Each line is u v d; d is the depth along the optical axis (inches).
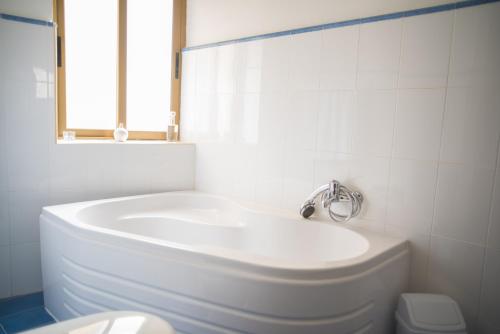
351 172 82.0
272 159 96.0
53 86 90.7
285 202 94.1
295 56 89.5
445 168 69.5
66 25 97.7
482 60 64.4
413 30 71.7
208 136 111.6
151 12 112.6
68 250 75.5
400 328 65.1
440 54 68.9
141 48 111.7
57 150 92.4
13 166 86.7
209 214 102.0
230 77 104.0
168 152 110.7
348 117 81.6
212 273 60.2
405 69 73.1
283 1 92.1
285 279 56.9
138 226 96.5
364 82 78.8
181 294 63.1
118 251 67.9
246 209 94.4
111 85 108.0
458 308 63.3
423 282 73.4
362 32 78.3
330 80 84.0
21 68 85.7
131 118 112.7
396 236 76.2
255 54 97.5
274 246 88.6
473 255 67.2
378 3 76.6
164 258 63.8
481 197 65.8
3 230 86.7
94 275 71.2
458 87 67.2
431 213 71.7
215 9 108.2
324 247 82.1
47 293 86.3
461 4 66.0
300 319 57.5
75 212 83.5
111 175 101.3
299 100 89.6
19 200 88.2
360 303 61.1
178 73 118.6
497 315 65.2
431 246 72.1
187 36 117.6
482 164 65.4
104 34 104.9
